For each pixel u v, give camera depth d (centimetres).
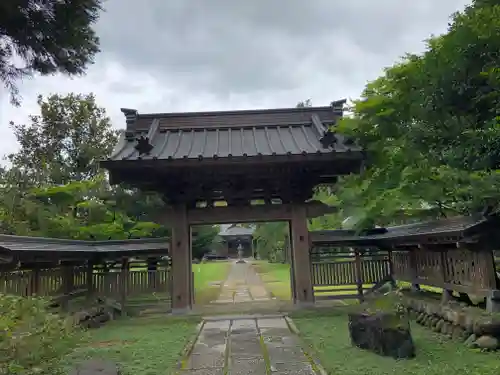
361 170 984
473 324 650
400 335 606
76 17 400
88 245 1098
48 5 385
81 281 1035
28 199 1792
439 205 938
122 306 1088
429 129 607
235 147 1029
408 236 911
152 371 571
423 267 935
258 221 1126
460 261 773
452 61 495
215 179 1038
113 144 2633
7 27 382
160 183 1043
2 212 1688
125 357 649
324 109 1185
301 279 1091
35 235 1625
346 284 1128
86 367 537
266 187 1105
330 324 875
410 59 687
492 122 509
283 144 1030
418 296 937
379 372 537
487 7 490
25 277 769
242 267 3300
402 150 761
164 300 1127
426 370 537
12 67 405
